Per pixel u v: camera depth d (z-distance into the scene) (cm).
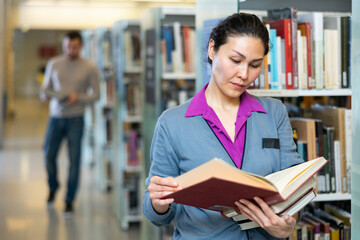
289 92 237
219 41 175
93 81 578
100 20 1187
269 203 164
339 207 273
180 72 430
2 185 710
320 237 253
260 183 156
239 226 187
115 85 545
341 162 248
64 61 575
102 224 536
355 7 189
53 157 593
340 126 247
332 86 246
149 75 415
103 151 665
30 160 904
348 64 247
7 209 589
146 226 429
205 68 266
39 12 1210
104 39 647
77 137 564
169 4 1062
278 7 264
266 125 188
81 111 568
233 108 189
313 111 270
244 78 171
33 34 2456
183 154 186
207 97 192
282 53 238
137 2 1087
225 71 174
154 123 398
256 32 170
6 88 1588
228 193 158
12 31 1534
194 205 173
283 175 174
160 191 169
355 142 191
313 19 243
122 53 516
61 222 541
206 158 183
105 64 638
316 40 242
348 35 246
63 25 1212
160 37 398
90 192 673
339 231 254
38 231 511
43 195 655
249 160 183
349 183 249
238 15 175
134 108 525
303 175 167
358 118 188
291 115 280
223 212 179
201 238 188
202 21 274
